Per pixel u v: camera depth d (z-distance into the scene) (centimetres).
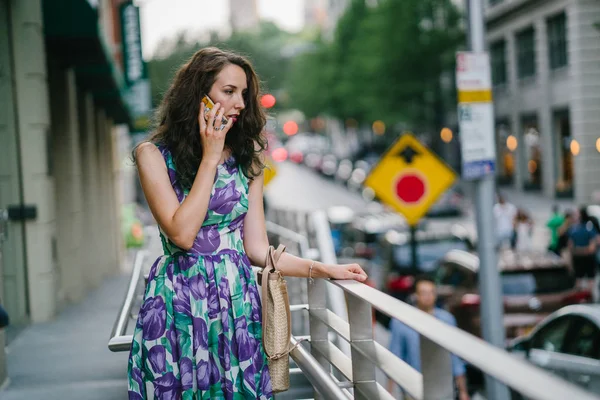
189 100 321
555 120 4950
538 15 4950
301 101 11175
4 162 1038
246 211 330
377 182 1319
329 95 8644
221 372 321
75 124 1473
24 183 1045
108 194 2167
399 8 5950
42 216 1050
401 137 1316
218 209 322
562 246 2417
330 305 748
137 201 4728
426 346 247
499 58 5703
